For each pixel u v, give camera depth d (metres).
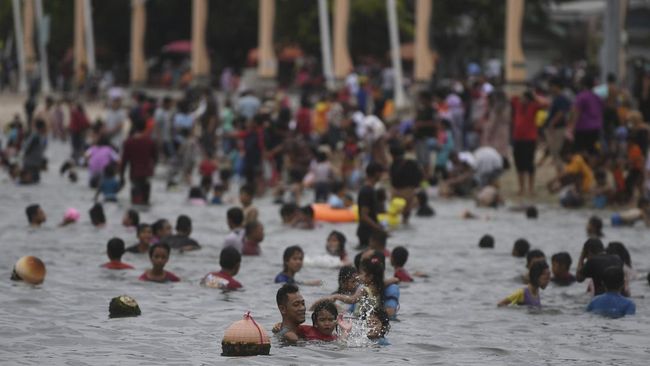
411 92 135.38
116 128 96.50
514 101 90.69
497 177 80.44
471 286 44.66
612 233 62.06
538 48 199.00
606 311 39.28
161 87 191.75
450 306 40.12
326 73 139.62
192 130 95.25
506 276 47.25
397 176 65.00
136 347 31.83
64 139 125.38
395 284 38.22
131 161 71.81
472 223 66.56
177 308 38.19
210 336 33.62
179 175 93.19
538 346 33.44
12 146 102.81
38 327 34.31
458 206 75.62
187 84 172.38
